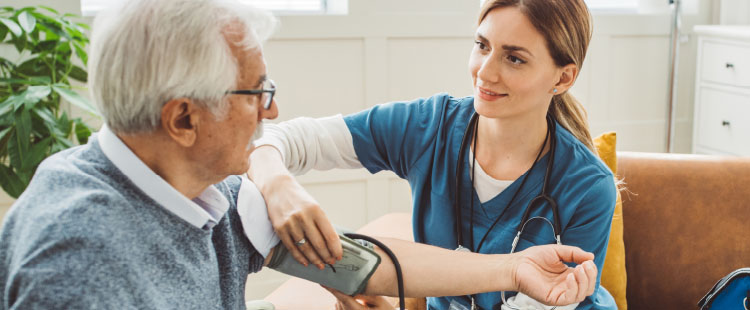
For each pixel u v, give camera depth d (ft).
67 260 2.49
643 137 11.45
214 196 3.12
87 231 2.54
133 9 2.57
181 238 2.86
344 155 4.66
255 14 2.81
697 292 5.58
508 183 4.25
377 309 3.79
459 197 4.42
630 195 5.72
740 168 5.65
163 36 2.54
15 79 7.23
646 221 5.68
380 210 9.96
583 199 4.13
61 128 7.36
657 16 10.95
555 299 3.43
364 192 9.84
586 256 3.54
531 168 4.23
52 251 2.48
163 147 2.74
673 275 5.63
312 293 4.86
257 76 2.79
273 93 2.92
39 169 2.81
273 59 9.13
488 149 4.28
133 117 2.63
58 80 7.85
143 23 2.55
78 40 7.55
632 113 11.30
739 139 10.01
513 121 4.06
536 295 3.51
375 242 3.81
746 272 4.50
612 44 10.91
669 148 11.37
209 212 3.13
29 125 6.99
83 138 7.75
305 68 9.28
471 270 3.67
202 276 2.94
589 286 3.34
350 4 9.23
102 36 2.58
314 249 3.52
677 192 5.66
